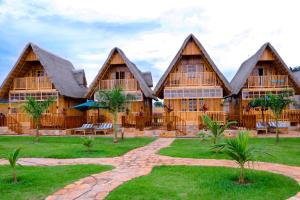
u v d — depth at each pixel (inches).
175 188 326.0
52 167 445.1
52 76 1098.1
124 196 298.8
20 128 1071.0
